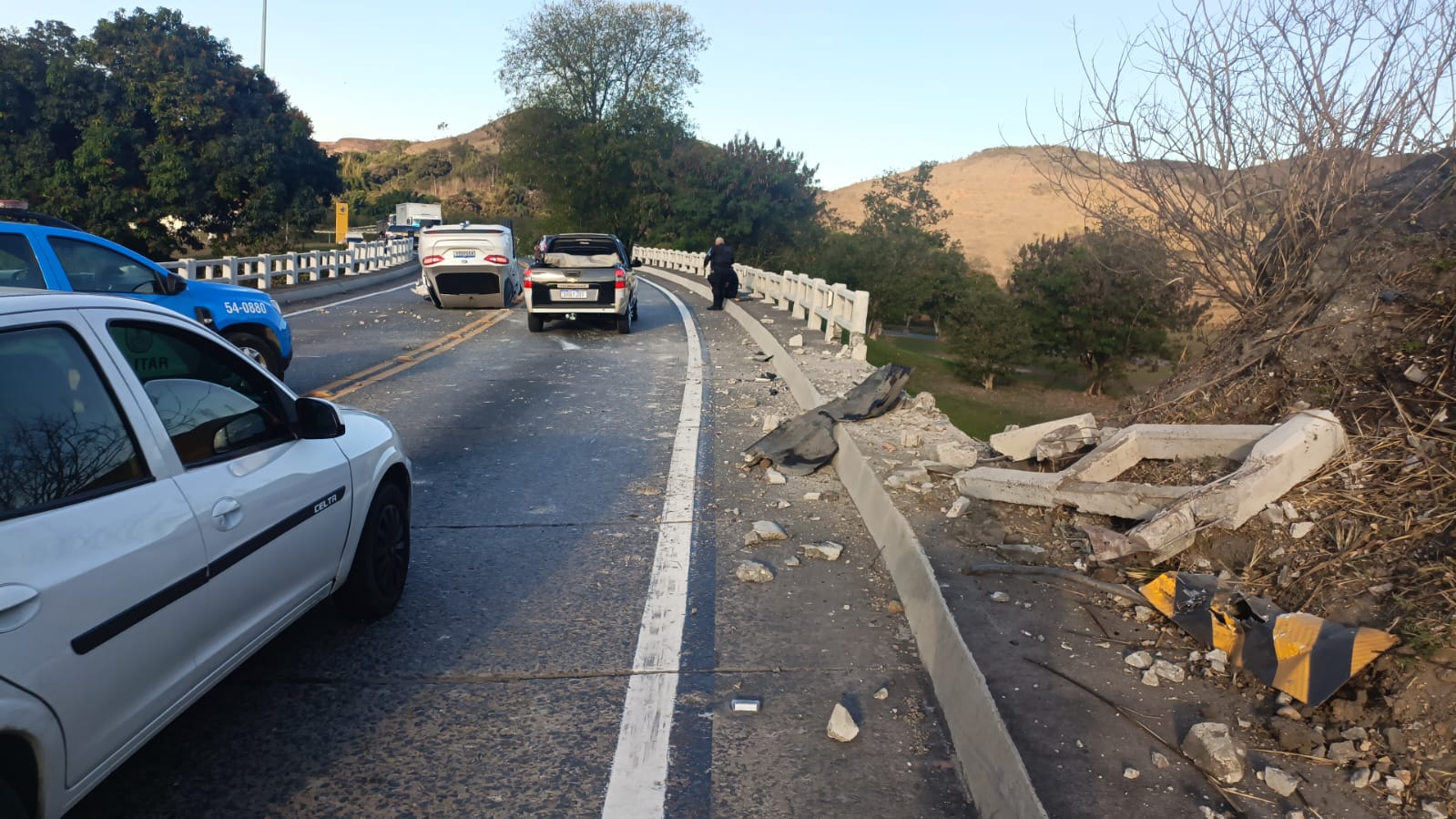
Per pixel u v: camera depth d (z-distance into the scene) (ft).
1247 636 12.08
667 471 25.12
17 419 8.51
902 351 136.87
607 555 18.62
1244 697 11.50
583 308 57.72
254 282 76.48
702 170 196.24
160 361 10.89
